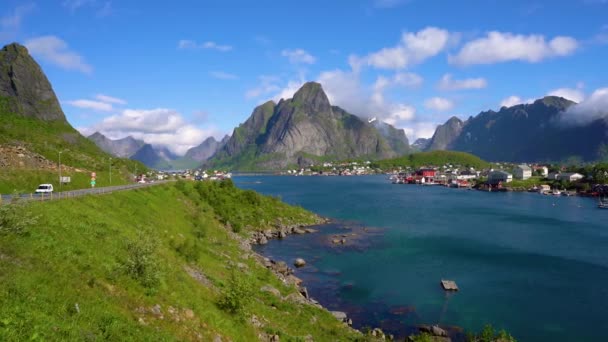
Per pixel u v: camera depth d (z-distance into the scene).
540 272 67.12
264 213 110.00
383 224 115.56
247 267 54.81
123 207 54.69
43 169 83.94
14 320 17.31
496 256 77.81
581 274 65.94
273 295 43.84
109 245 32.75
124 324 21.44
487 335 40.19
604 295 55.88
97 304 22.05
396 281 61.62
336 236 95.69
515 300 53.81
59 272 23.36
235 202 112.75
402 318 47.53
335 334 37.28
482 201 188.50
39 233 27.84
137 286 26.64
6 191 66.19
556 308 51.06
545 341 42.25
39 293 20.14
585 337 43.09
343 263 71.81
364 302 52.56
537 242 91.56
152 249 29.84
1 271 20.48
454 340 41.84
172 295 28.47
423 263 72.31
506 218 130.38
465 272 66.69
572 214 141.62
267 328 32.41
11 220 26.00
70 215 37.34
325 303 51.91
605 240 93.94
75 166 101.25
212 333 26.45
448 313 49.16
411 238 94.88
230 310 32.06
